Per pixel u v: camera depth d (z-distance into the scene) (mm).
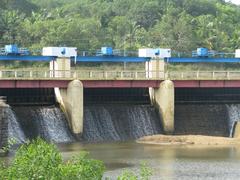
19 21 180250
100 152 87312
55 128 100438
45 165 30969
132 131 107312
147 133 108625
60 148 90625
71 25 180500
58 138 99750
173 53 170375
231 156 84562
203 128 113875
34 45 170125
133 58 116312
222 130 114688
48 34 175000
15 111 97812
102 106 107938
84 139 102000
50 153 31453
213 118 115250
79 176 31891
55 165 31375
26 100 103375
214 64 182500
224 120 115625
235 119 116250
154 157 82875
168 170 72938
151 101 112625
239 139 99188
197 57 124625
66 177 31281
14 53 107375
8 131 88125
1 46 167500
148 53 116062
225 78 115000
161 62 117062
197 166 76000
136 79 108312
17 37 173000
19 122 97125
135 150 89750
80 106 101125
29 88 102812
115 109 107688
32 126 98188
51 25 181000
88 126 103938
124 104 111562
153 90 111812
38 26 178625
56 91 104625
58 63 107938
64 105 102375
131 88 112812
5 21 175125
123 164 76750
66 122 102125
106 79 105938
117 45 191250
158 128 109875
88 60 113688
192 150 90188
